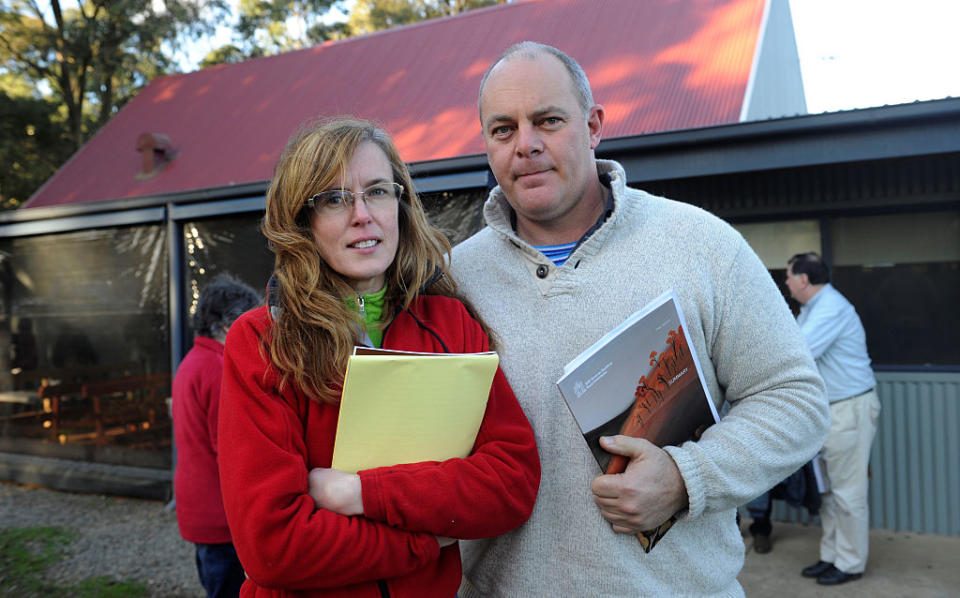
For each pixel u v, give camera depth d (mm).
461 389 1209
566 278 1461
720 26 7191
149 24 14000
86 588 4066
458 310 1432
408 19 20969
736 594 1441
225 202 5668
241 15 19359
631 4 8078
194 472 2854
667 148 4121
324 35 20938
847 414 3709
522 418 1356
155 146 8820
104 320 6422
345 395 1117
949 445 4422
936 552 4156
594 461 1377
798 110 9367
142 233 6223
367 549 1117
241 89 9992
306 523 1095
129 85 16859
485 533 1252
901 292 4586
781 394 1373
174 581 4191
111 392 6328
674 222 1475
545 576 1387
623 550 1338
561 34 8047
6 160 13812
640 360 1309
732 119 5781
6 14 13648
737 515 1550
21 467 6688
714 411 1396
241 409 1165
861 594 3646
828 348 3738
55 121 14594
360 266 1271
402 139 7152
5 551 4719
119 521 5453
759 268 1461
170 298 6016
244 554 1110
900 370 4551
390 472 1173
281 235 1252
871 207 4594
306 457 1203
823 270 3846
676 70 6719
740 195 4914
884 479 4594
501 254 1584
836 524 3818
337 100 8617
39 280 6758
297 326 1214
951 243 4453
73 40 13922
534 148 1419
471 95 7562
